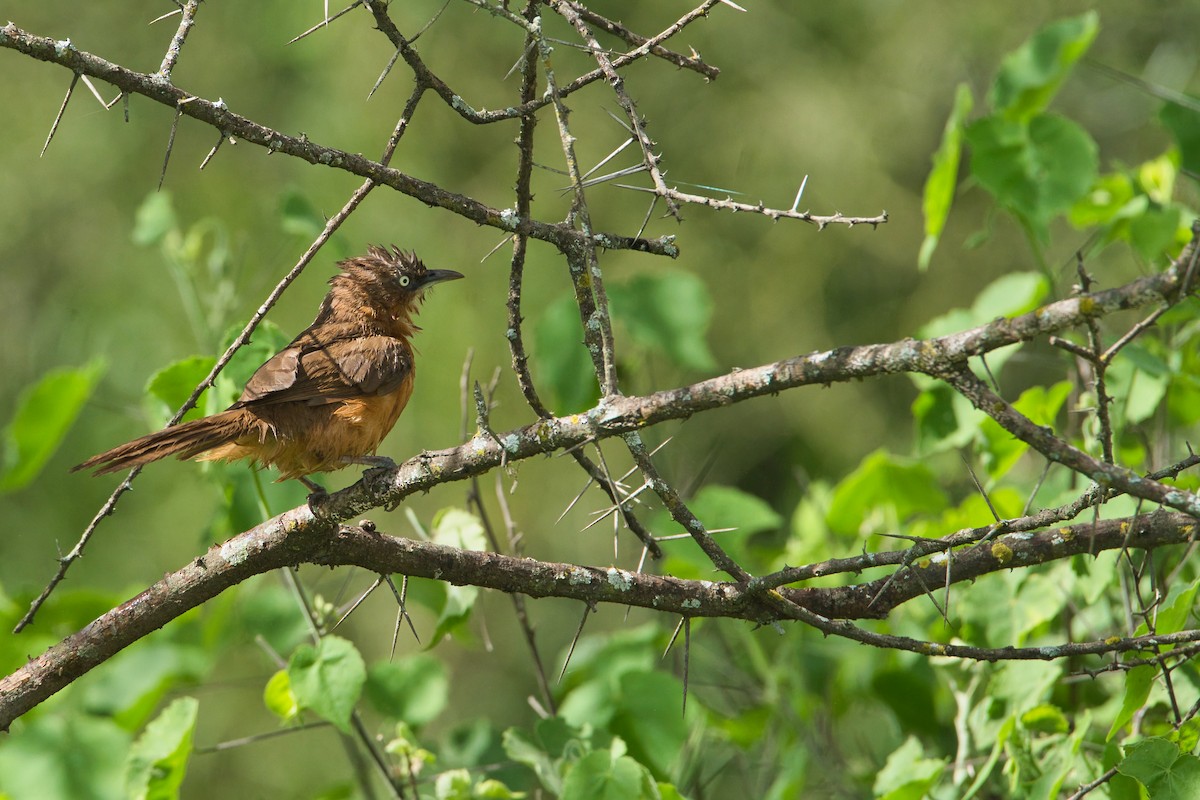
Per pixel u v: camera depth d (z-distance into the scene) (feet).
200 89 74.69
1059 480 32.63
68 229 73.97
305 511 22.56
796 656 37.88
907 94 79.92
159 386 31.45
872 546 36.17
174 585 23.00
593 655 36.55
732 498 35.29
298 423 28.76
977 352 17.97
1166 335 35.22
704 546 21.04
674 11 79.61
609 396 20.94
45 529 68.95
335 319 35.19
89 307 72.64
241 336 22.71
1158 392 30.99
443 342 73.31
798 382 19.31
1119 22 74.69
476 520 30.01
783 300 79.51
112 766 32.68
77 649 22.88
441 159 75.20
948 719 35.86
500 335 73.61
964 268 79.00
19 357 71.67
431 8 75.15
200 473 35.88
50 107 74.38
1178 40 72.23
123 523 69.82
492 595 72.28
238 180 73.97
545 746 29.96
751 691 38.65
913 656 34.17
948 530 33.06
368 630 70.64
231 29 75.20
